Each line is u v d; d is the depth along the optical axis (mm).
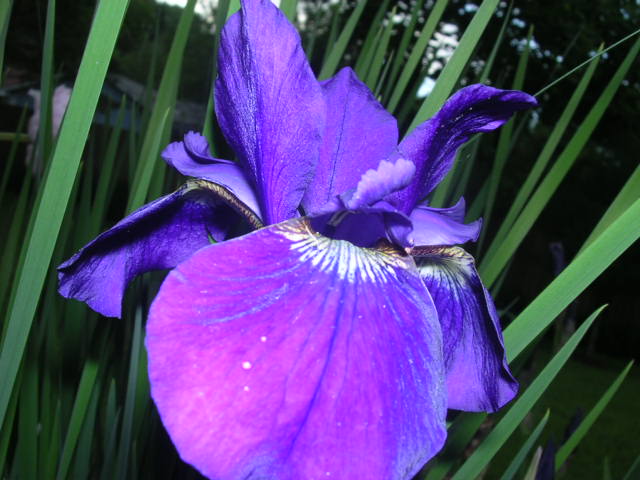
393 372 72
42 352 165
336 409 67
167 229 117
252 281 74
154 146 118
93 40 79
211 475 61
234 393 65
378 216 91
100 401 174
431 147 96
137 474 151
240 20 91
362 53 173
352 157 103
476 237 105
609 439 658
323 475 63
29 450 135
